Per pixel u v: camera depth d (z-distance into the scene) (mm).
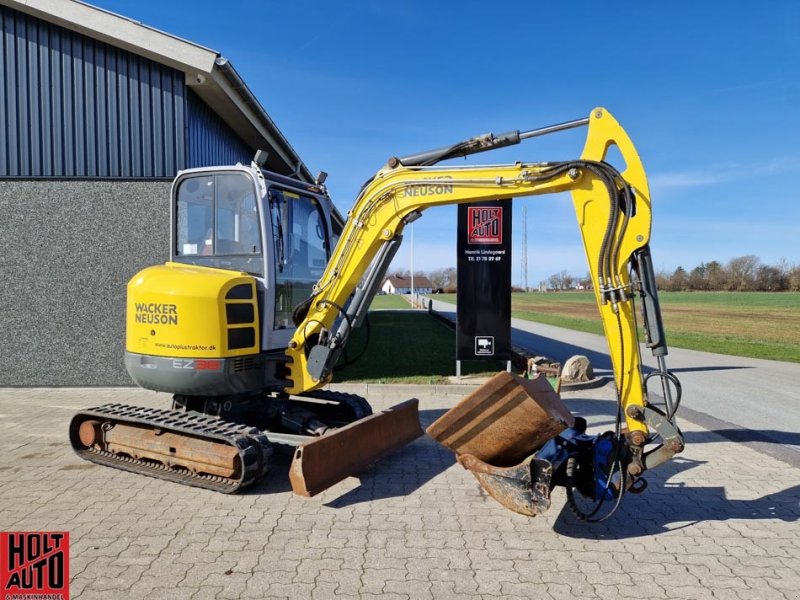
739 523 4258
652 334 3906
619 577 3434
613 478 4016
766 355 14672
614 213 3859
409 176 4574
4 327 8859
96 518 4211
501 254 9656
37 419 7062
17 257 8836
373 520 4230
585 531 4094
